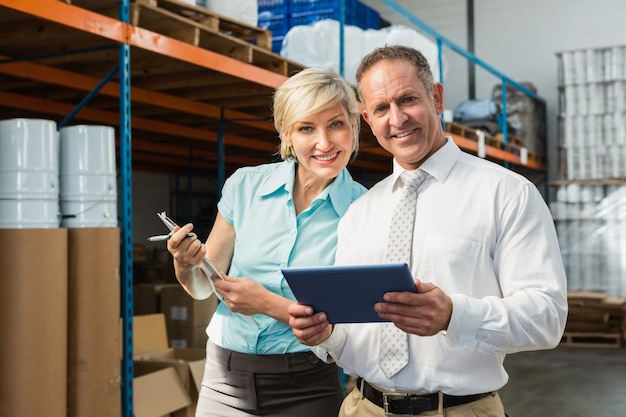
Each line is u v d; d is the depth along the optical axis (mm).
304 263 2596
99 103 6547
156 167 12469
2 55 4656
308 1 6906
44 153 3289
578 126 13164
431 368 2094
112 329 3492
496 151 11711
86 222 3479
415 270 2148
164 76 5504
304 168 2641
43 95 6152
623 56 12930
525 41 15461
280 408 2611
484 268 2078
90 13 3678
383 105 2146
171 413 4352
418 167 2254
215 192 15383
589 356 9914
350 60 6809
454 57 16016
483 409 2100
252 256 2643
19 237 3160
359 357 2244
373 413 2215
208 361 2756
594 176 13016
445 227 2125
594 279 12797
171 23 4340
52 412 3213
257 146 9344
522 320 1909
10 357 3127
